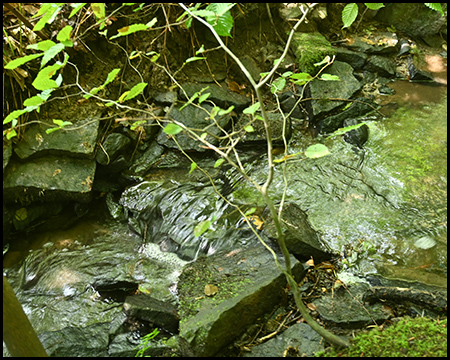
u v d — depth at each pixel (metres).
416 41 5.28
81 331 2.68
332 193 3.63
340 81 4.49
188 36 4.55
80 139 3.78
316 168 3.89
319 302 2.74
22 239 3.63
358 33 5.16
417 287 2.76
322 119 4.29
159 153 4.20
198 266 3.05
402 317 2.53
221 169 4.04
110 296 3.11
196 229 2.01
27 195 3.62
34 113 3.77
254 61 4.70
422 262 3.03
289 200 3.60
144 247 3.58
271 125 4.17
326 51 4.54
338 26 5.12
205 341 2.41
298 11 4.82
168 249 3.54
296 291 2.21
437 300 2.56
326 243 3.22
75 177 3.71
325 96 4.34
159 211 3.75
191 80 4.45
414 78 4.82
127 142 4.06
